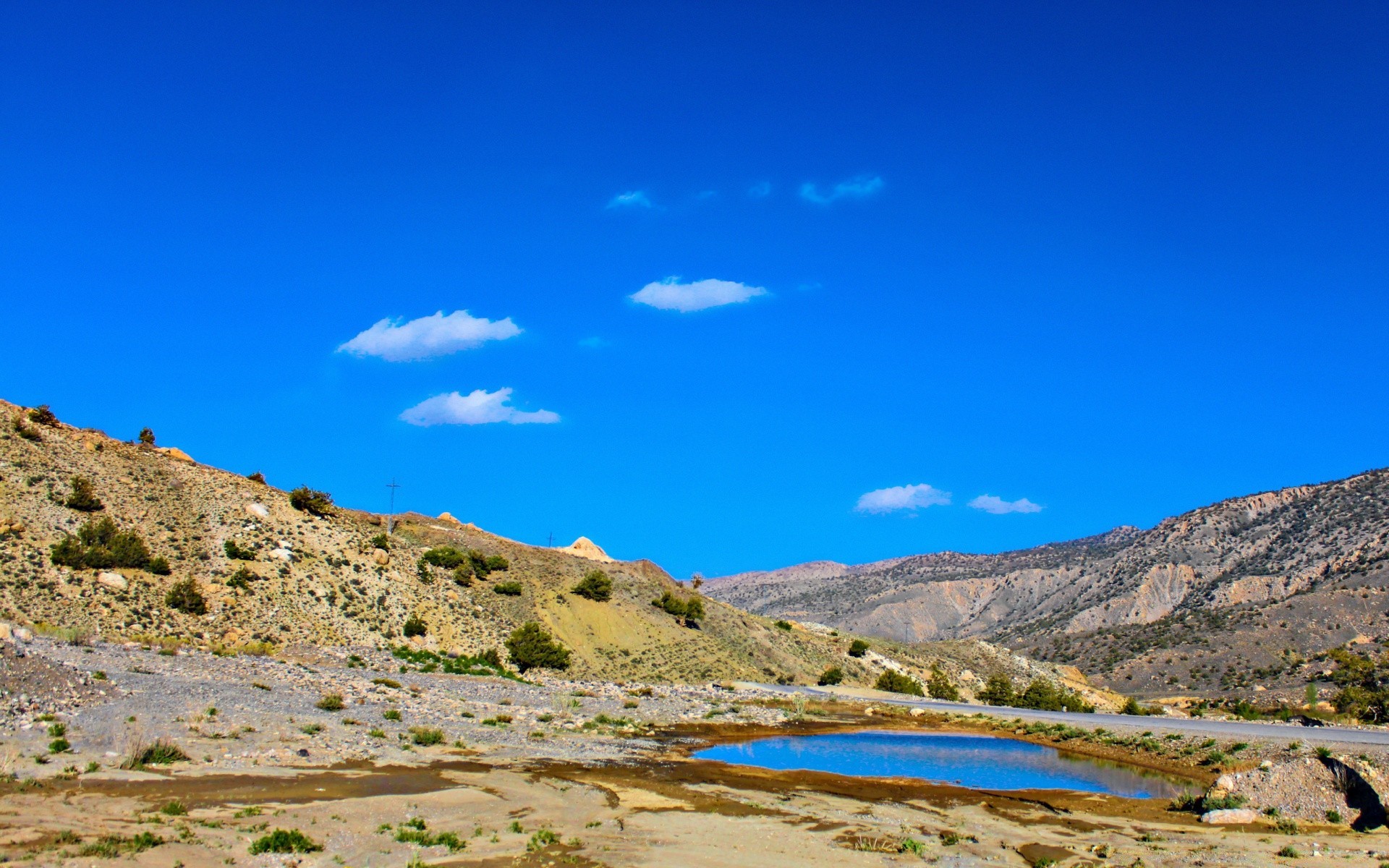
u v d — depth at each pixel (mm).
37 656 31859
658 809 24953
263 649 52781
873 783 31984
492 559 94312
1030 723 51688
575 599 91250
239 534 68375
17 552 53469
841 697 69750
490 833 20828
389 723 35469
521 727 39062
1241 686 123938
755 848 21047
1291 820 26438
